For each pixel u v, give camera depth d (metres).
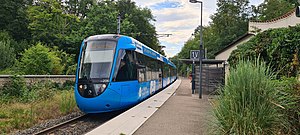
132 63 13.62
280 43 10.49
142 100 16.47
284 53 10.21
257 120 6.23
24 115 12.40
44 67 27.06
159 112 12.40
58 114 13.86
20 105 14.89
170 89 28.22
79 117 12.77
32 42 41.09
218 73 22.59
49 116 13.20
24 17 46.09
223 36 54.59
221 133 6.57
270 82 6.43
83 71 12.34
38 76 22.08
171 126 9.33
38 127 10.93
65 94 18.28
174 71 46.44
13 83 17.72
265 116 6.22
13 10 47.06
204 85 22.73
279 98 6.40
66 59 34.94
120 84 12.30
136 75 14.09
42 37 40.31
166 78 30.48
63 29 42.44
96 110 12.05
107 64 12.27
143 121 10.16
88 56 12.65
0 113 12.68
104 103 11.85
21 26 46.47
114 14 44.00
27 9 45.50
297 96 6.52
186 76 85.69
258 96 6.33
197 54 20.22
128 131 8.49
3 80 17.64
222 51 33.81
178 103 15.95
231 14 56.81
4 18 46.25
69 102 14.91
